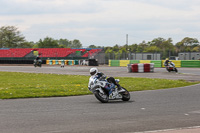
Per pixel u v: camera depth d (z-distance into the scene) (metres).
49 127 7.02
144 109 9.66
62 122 7.60
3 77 27.47
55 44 113.88
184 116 8.40
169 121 7.70
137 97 13.00
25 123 7.48
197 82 20.98
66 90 16.02
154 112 9.07
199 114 8.73
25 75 30.12
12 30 106.56
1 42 105.25
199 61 42.28
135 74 30.05
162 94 14.15
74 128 6.92
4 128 6.93
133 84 19.34
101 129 6.82
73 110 9.52
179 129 6.77
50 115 8.61
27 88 16.98
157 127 7.01
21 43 107.56
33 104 10.95
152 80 22.34
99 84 11.13
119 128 6.91
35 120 7.86
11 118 8.15
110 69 40.41
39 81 22.83
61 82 21.67
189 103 11.08
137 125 7.23
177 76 26.92
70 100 12.17
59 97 13.33
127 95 11.82
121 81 21.77
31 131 6.63
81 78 25.59
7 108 9.97
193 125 7.22
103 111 9.29
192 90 15.89
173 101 11.63
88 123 7.47
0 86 18.67
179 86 18.39
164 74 29.58
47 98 12.94
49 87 17.52
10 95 13.68
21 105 10.69
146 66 33.19
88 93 14.70
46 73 33.22
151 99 12.27
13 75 30.20
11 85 19.42
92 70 11.23
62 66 52.50
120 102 11.39
